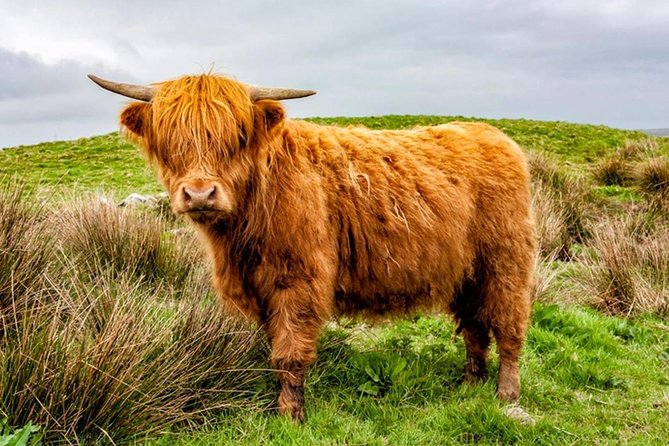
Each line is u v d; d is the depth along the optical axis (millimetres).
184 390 3652
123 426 3277
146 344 3621
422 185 4156
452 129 4609
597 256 7719
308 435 3498
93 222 5961
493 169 4441
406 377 4336
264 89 3557
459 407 4012
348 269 3988
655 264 7230
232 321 4152
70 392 3203
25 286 4168
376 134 4336
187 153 3303
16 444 2801
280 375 3729
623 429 3990
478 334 4605
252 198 3574
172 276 5750
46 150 20875
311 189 3715
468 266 4363
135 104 3504
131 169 16688
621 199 12133
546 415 4164
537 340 5422
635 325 6164
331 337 4805
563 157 20688
